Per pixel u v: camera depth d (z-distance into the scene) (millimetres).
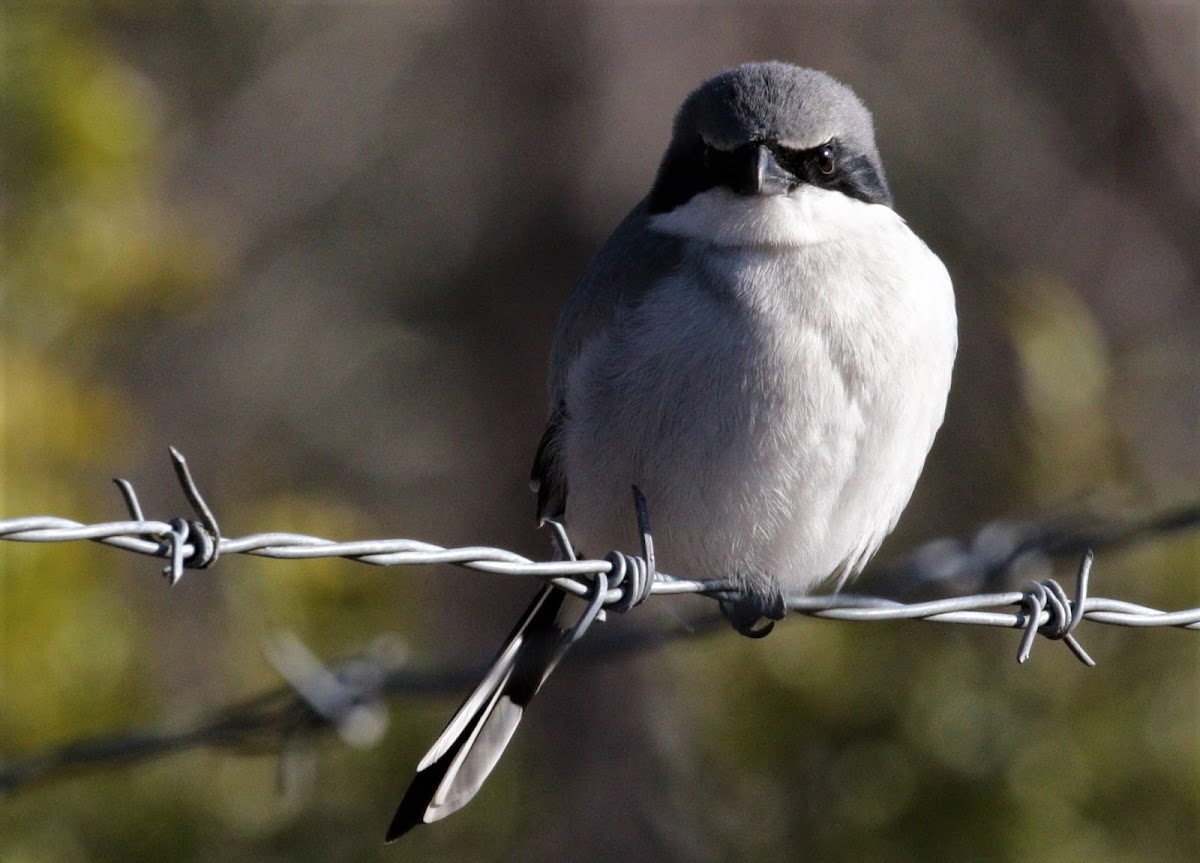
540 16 17578
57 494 11297
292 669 8930
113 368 13945
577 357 8328
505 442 18391
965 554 9641
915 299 7973
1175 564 11102
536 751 13711
